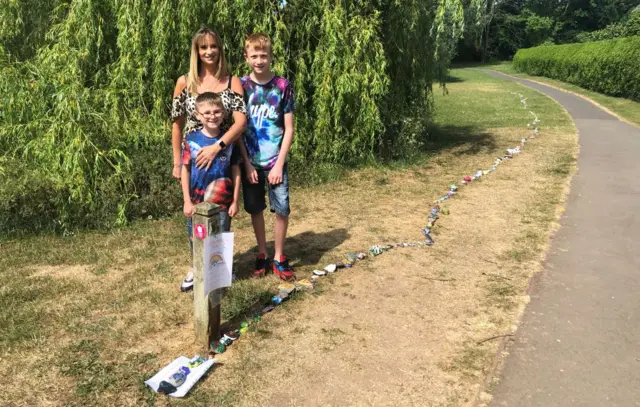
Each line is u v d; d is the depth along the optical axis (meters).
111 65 7.16
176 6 6.92
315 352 3.15
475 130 12.69
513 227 5.54
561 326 3.50
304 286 3.99
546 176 7.85
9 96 6.01
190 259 4.51
